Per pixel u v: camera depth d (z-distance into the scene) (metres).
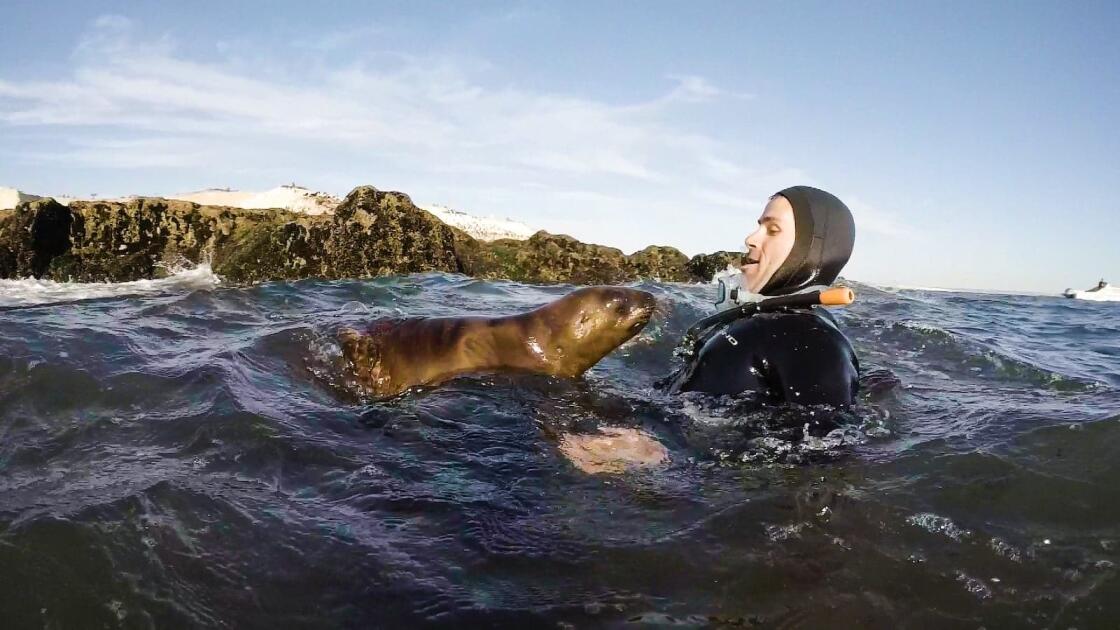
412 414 1.65
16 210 6.25
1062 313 4.64
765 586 1.02
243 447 1.41
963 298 5.39
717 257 7.30
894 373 2.30
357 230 6.14
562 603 0.97
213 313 2.71
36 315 2.42
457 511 1.21
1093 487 1.33
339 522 1.17
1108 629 0.94
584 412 1.71
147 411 1.58
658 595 0.99
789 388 1.51
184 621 0.93
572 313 1.93
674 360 2.50
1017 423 1.69
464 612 0.95
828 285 1.67
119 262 6.16
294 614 0.94
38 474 1.28
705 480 1.34
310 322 2.39
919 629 0.94
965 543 1.14
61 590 0.97
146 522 1.12
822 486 1.31
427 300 3.70
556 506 1.24
